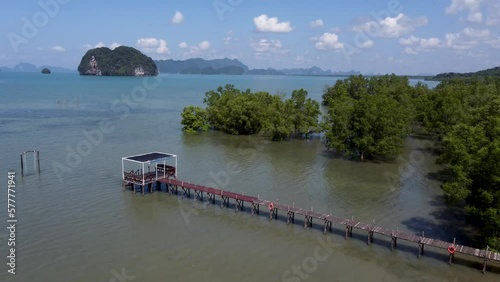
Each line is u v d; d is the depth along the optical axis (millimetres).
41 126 98812
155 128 102875
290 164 69688
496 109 58500
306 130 89562
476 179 38375
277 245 39344
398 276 34156
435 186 58625
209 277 33125
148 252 37125
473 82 141000
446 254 38062
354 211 48188
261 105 99500
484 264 34656
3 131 90688
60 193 51719
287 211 44812
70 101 157875
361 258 37094
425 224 44656
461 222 45312
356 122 71562
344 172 65125
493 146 37312
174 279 32656
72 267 34062
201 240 39969
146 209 47625
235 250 38062
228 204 50000
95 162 66812
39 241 38562
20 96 173625
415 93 123938
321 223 44969
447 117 77062
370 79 156625
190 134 96750
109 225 42781
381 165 69812
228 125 98188
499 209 35250
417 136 97438
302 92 93250
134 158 54375
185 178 60094
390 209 49125
